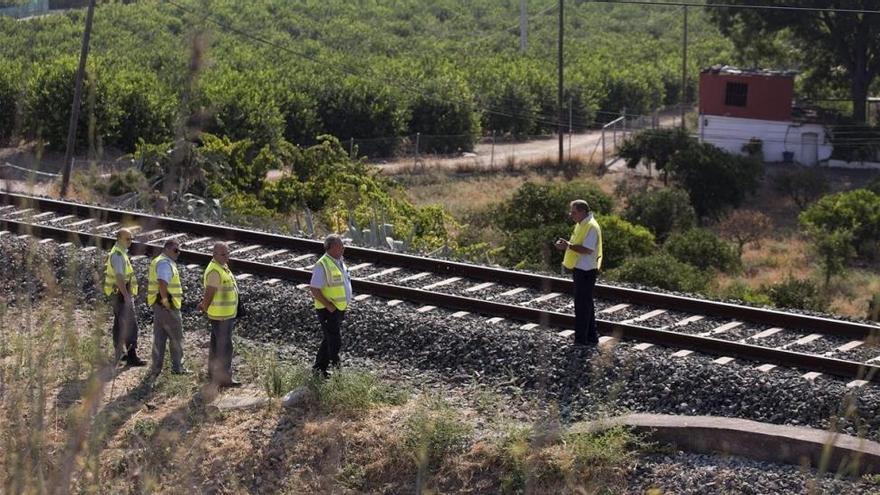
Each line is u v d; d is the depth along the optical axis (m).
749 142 81.25
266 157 44.09
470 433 14.74
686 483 13.46
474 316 19.72
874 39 80.81
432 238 34.81
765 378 15.84
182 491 6.78
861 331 18.42
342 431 15.27
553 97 92.44
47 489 5.03
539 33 130.62
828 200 56.06
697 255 43.91
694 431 14.23
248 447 15.17
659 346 17.94
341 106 77.19
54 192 37.62
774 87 80.69
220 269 17.00
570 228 36.66
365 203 36.62
